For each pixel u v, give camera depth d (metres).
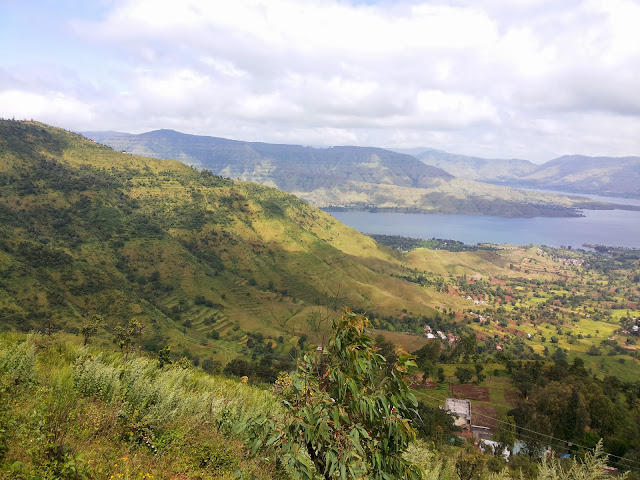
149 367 11.52
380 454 4.27
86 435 5.71
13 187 176.50
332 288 196.38
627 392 64.00
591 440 44.97
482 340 153.50
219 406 8.93
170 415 7.61
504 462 31.36
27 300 103.81
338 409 4.14
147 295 148.62
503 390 67.81
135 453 5.79
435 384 70.81
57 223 167.00
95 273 129.62
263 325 141.62
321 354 4.75
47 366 9.27
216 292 166.12
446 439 43.12
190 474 6.08
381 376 4.73
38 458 4.59
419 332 155.00
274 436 4.34
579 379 63.47
